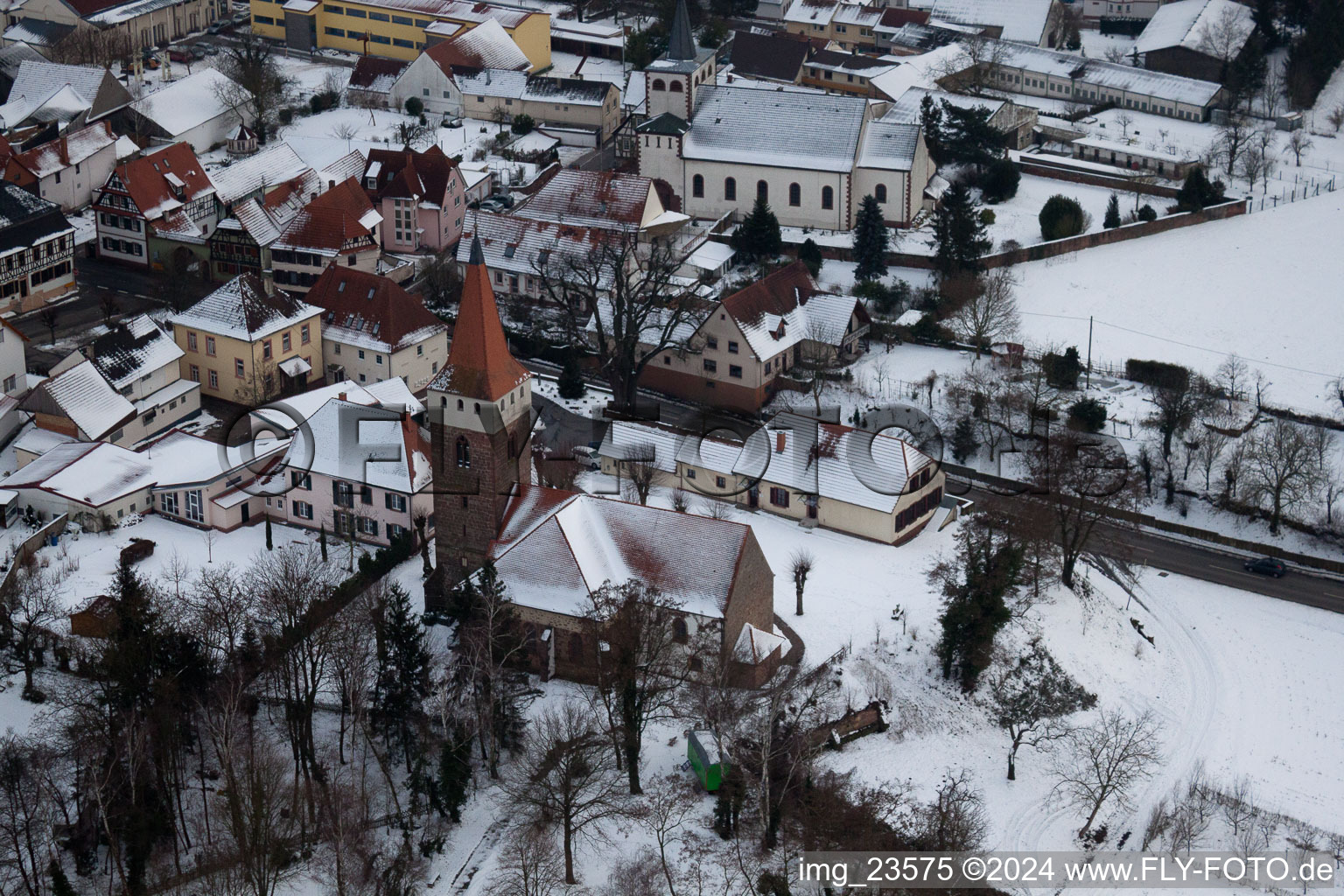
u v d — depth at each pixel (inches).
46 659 5787.4
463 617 5575.8
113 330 7775.6
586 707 5600.4
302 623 5487.2
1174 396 7637.8
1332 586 7057.1
